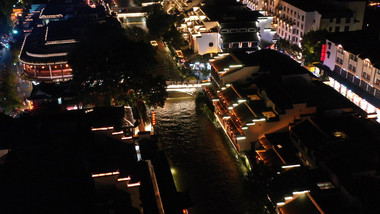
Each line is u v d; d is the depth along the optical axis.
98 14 163.50
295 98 79.25
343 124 71.81
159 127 95.56
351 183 56.34
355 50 102.19
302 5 136.75
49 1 191.50
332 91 85.56
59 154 52.22
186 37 151.38
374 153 61.50
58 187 44.81
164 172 61.84
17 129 59.34
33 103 97.00
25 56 124.56
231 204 68.38
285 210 59.69
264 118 78.25
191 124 96.69
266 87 85.19
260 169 70.25
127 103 95.00
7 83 103.88
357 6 131.12
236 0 163.50
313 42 120.00
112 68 94.94
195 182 74.50
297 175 64.25
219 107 94.25
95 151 54.09
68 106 96.94
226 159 81.56
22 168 48.69
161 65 138.62
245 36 129.75
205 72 123.31
